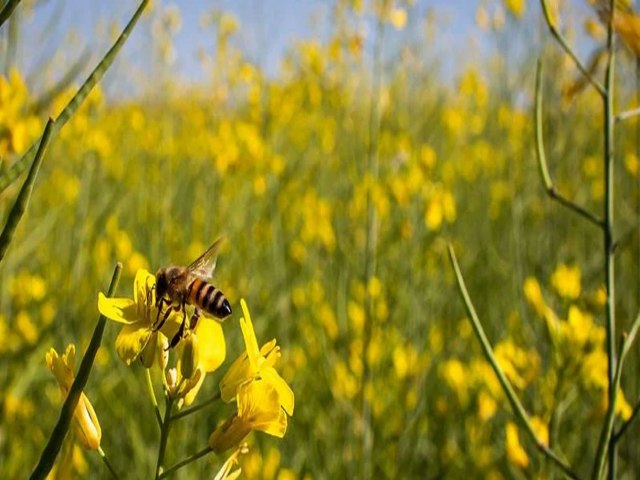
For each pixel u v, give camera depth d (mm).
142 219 623
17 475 399
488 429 451
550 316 312
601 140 721
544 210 561
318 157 693
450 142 777
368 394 410
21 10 270
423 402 438
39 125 274
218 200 604
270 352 187
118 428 456
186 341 184
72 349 181
